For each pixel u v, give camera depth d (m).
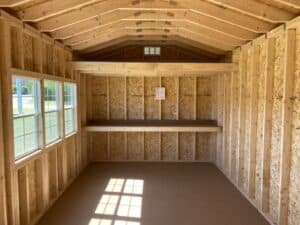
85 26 4.82
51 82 5.17
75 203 4.93
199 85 7.93
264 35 4.44
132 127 7.05
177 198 5.17
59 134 5.46
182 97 7.95
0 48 3.32
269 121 4.41
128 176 6.57
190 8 4.35
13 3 3.15
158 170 7.11
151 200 5.07
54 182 5.10
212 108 7.92
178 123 7.64
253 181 5.04
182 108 7.98
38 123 4.41
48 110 5.00
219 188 5.74
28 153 4.10
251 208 4.73
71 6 3.75
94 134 8.02
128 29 6.00
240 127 5.59
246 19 4.26
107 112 7.93
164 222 4.18
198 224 4.13
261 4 3.70
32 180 4.29
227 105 6.64
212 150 7.94
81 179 6.32
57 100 5.44
